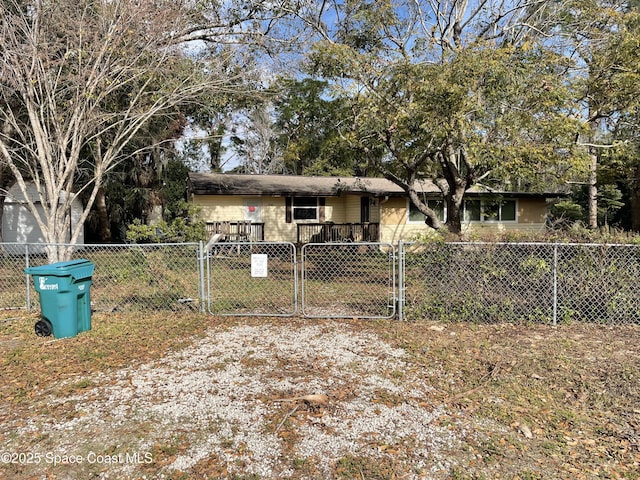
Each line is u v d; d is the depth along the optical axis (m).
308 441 2.94
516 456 2.78
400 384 3.86
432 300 6.00
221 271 10.87
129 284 7.02
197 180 17.36
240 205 17.06
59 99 8.36
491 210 16.77
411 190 10.48
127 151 16.30
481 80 7.95
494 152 8.02
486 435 3.02
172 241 9.95
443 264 5.93
